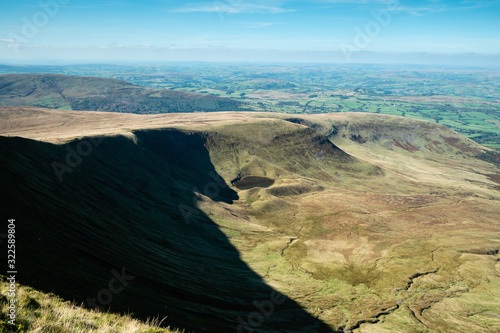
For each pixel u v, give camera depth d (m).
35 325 13.03
